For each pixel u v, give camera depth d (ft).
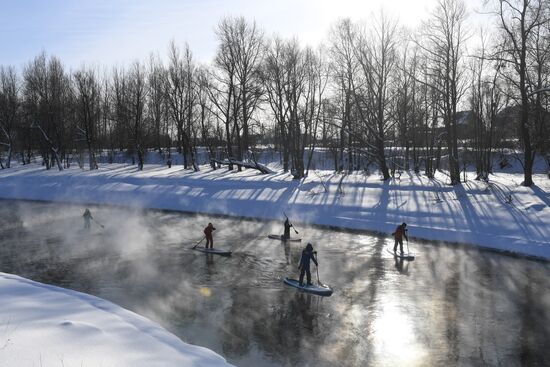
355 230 83.41
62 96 210.59
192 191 123.44
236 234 81.56
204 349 26.18
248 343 36.52
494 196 91.45
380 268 58.39
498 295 48.01
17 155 258.57
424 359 34.12
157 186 131.85
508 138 202.49
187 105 169.89
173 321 40.91
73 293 35.37
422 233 77.20
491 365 33.30
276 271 57.16
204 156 223.51
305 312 43.27
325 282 52.65
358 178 129.70
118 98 213.05
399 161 188.55
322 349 35.60
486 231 73.36
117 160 231.71
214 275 55.42
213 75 180.86
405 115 149.59
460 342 36.91
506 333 38.60
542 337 37.83
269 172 149.59
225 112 158.81
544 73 109.09
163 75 187.73
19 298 31.96
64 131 209.67
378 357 34.37
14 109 205.46
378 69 124.98
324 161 220.84
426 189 105.09
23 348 22.41
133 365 22.00
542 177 132.77
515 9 94.22
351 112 157.69
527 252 64.59
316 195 107.55
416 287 50.72
